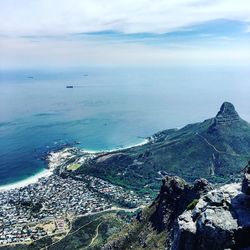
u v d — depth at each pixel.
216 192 57.50
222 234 48.97
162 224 133.12
